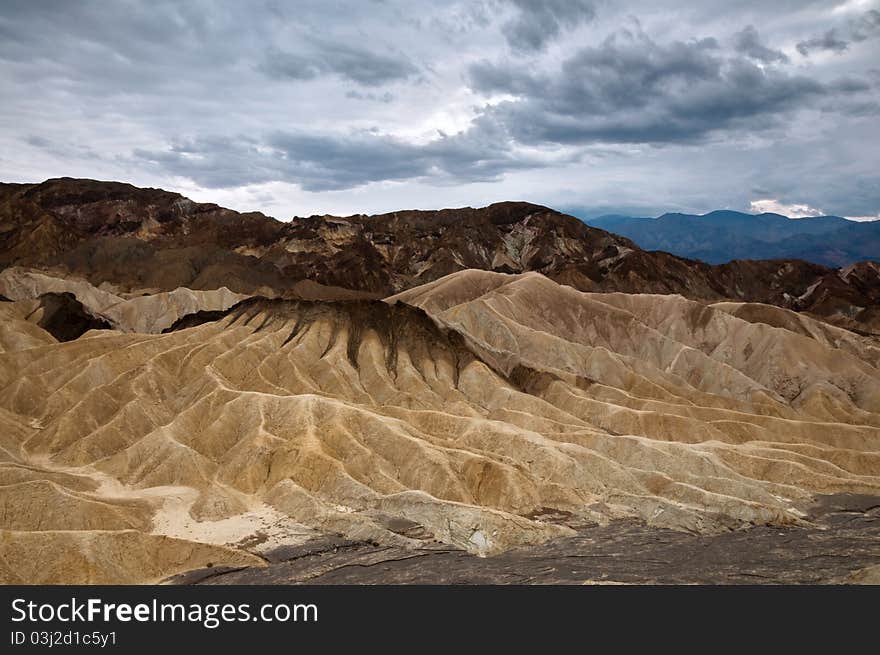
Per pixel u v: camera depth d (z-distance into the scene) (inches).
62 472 3046.3
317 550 2571.4
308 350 4544.8
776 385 5447.8
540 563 2519.7
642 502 3068.4
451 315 5753.0
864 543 2765.7
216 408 3604.8
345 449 3216.0
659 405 4370.1
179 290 7096.5
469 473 3093.0
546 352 5374.0
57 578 2197.3
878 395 5049.2
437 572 2412.6
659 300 7007.9
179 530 2650.1
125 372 4067.4
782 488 3331.7
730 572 2461.9
